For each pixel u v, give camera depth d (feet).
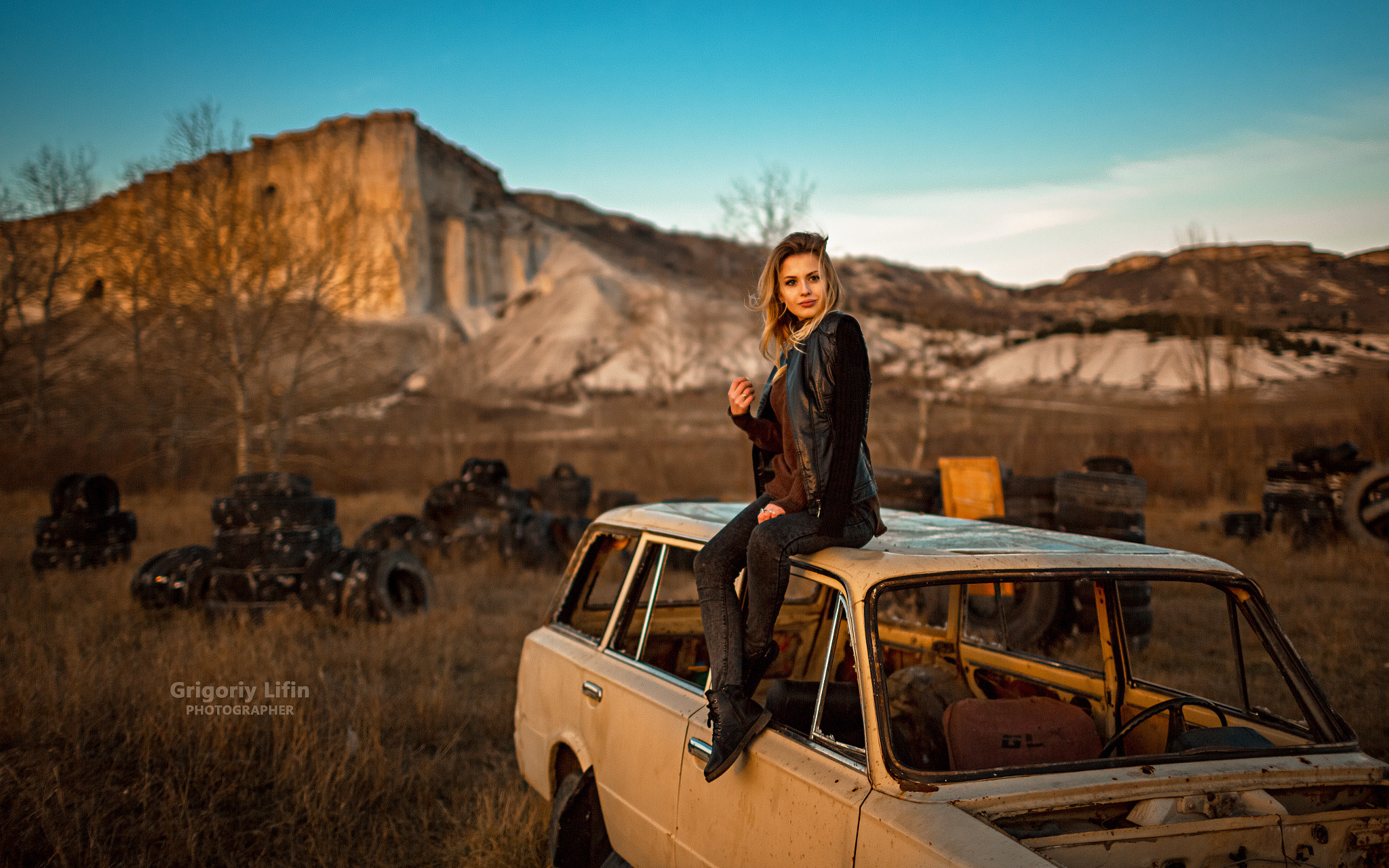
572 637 13.20
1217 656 23.50
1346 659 22.82
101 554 42.73
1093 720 10.61
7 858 13.05
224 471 101.71
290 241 92.68
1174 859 6.93
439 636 28.60
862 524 8.63
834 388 8.18
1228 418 83.87
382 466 114.52
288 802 15.55
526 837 13.97
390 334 482.69
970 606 13.98
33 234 111.55
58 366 113.80
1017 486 32.30
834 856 7.16
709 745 8.80
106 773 16.44
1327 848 7.27
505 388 465.47
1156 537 49.60
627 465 113.91
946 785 7.00
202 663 22.41
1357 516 44.55
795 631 14.46
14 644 26.78
